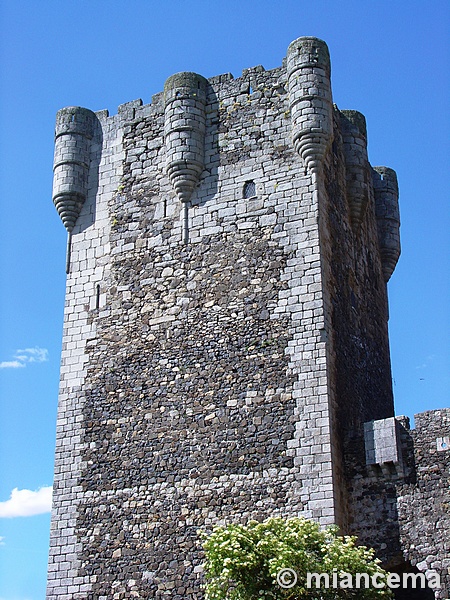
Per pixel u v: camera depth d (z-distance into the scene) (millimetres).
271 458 29594
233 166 33594
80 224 35500
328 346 30484
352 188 35781
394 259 39500
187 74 34750
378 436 29766
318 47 33438
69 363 33656
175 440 31047
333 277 32344
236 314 31703
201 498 30047
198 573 29344
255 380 30672
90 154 36188
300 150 32594
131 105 36125
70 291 34656
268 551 24844
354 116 36750
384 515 29078
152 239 33969
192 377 31578
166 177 34531
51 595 30891
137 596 29875
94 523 31188
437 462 28844
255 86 34281
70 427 32719
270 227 32281
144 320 33062
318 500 28625
